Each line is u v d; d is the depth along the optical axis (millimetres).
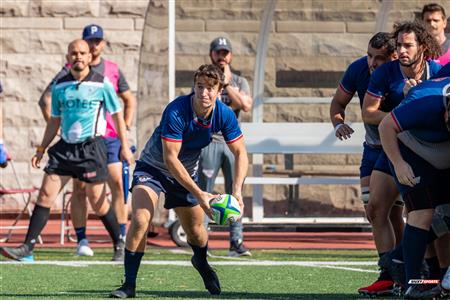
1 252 35812
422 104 23578
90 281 30516
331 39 46594
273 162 47156
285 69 46625
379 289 26469
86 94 36594
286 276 31766
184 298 26125
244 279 30969
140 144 47344
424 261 26109
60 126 37250
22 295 26922
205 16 45844
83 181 36875
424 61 26188
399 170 23734
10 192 42188
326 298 26281
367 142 28578
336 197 47375
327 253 39719
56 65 56031
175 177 25062
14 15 55938
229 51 38219
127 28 56031
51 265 35094
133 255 26062
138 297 26359
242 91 38750
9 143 55781
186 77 46125
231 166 38062
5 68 55938
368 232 49031
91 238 46031
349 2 46219
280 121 46750
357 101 46188
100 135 36969
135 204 25781
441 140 24000
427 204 24281
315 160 47344
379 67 26812
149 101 45875
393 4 45719
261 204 46625
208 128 25109
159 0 44906
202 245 26922
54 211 54719
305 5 46344
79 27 55969
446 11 44938
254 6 45812
